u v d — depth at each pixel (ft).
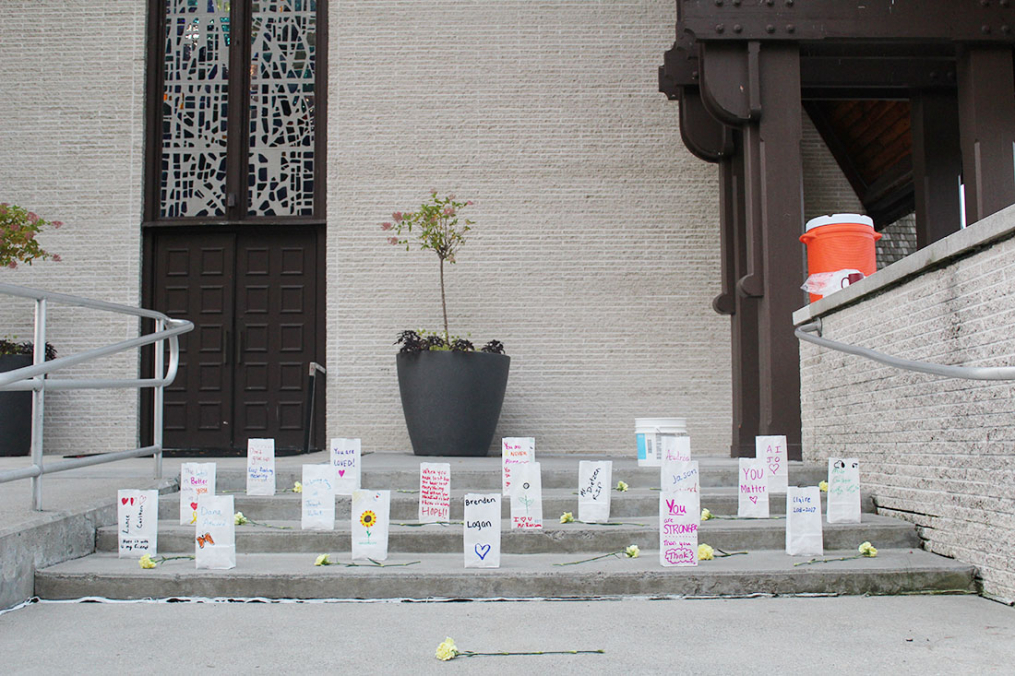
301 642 9.07
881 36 18.97
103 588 11.03
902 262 13.39
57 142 25.99
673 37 26.40
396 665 8.27
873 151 26.76
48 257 25.39
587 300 25.59
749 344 22.84
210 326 25.98
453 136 26.00
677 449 11.78
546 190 25.86
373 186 25.89
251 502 14.21
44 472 12.32
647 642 9.02
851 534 13.01
